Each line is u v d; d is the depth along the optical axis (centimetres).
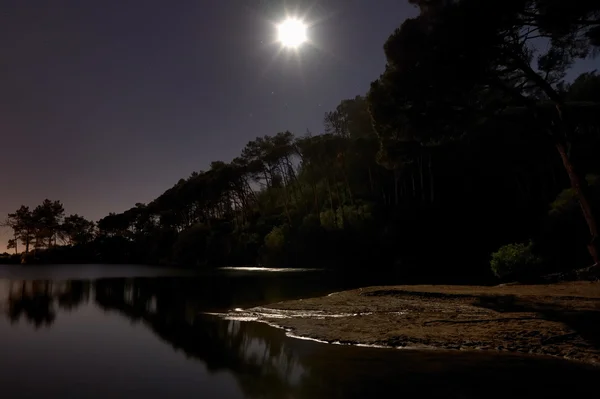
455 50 1873
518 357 845
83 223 12244
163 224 10125
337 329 1139
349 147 6206
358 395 629
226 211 9488
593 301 1255
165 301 1972
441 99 2095
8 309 1725
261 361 841
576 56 2012
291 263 5953
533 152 4684
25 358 883
